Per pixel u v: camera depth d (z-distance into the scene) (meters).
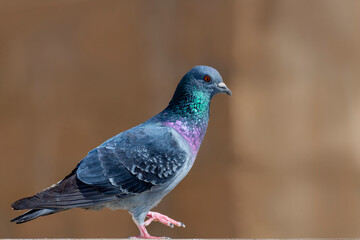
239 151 14.39
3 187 15.23
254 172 14.40
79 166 7.10
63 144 15.11
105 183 7.01
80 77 15.14
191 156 7.40
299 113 14.46
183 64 14.92
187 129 7.41
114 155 7.11
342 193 14.41
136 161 7.11
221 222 14.46
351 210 14.34
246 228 14.35
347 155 14.45
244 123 14.43
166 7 14.97
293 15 14.54
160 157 7.17
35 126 15.23
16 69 15.34
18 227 15.17
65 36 15.23
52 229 15.15
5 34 15.42
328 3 14.51
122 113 15.00
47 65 15.26
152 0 15.00
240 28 14.52
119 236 15.14
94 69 15.13
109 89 15.06
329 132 14.46
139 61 15.01
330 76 14.54
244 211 14.38
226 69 14.60
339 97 14.52
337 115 14.48
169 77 14.99
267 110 14.43
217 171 14.44
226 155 14.43
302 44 14.56
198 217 14.57
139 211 7.28
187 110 7.47
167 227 14.80
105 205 7.23
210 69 7.59
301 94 14.48
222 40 14.62
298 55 14.51
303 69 14.51
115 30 15.10
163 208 14.77
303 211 14.34
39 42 15.28
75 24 15.20
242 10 14.52
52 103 15.19
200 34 14.79
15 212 15.22
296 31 14.58
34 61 15.28
